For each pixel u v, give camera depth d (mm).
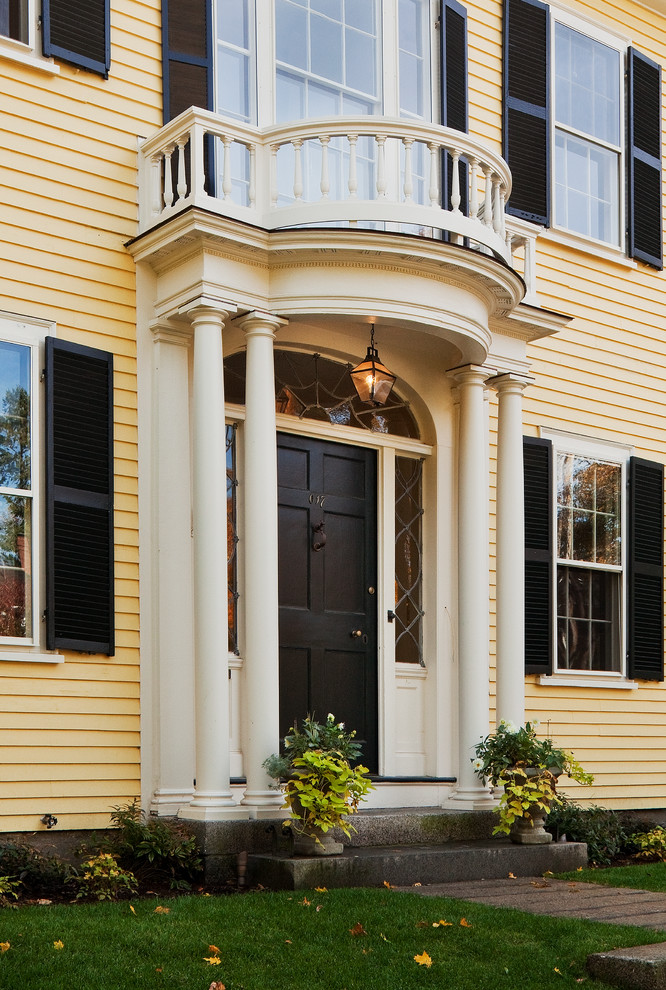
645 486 11516
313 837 7066
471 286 8250
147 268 8109
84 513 7566
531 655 10195
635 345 11719
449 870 7543
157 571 7840
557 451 10859
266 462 7703
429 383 9641
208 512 7477
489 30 10805
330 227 7574
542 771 8336
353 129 7840
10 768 7113
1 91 7637
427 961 5395
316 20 9227
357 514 9305
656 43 12406
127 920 5750
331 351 9078
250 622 7555
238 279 7723
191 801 7668
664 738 11430
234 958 5293
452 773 9438
